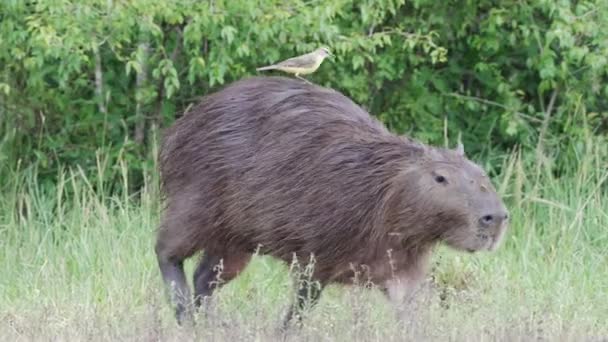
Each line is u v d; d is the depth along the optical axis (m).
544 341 24.73
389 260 26.55
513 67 41.94
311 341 24.84
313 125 27.33
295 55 37.53
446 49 39.94
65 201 38.78
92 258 33.94
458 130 41.41
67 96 39.66
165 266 28.97
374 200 26.33
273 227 27.14
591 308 29.45
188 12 35.84
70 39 35.25
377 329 25.02
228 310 27.94
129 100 40.16
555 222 36.75
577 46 38.78
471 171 25.86
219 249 28.48
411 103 40.97
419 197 25.81
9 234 36.19
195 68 36.75
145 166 38.59
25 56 37.47
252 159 27.55
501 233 25.62
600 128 40.91
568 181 38.38
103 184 39.28
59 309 28.03
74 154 40.06
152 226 35.66
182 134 28.69
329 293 29.61
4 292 31.88
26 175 38.91
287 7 36.28
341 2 36.38
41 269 32.78
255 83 28.50
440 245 27.06
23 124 40.00
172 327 25.77
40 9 35.22
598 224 36.56
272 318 27.92
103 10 35.84
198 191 28.20
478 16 41.25
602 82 40.59
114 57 39.44
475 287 31.34
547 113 40.25
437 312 26.95
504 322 25.97
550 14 38.28
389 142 26.77
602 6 37.81
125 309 27.45
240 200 27.52
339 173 26.66
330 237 26.59
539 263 34.25
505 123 40.53
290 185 26.97
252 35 36.91
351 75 39.44
